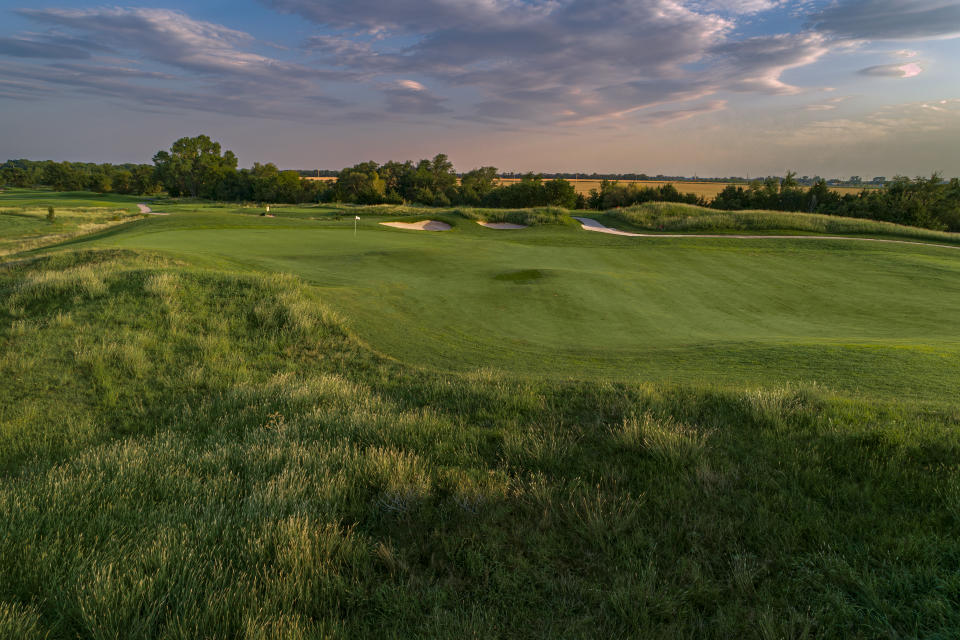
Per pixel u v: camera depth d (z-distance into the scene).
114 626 2.81
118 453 5.45
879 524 3.76
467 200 116.25
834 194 81.50
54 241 35.19
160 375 9.02
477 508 4.13
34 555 3.42
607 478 4.62
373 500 4.35
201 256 19.05
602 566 3.43
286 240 29.16
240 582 3.11
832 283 21.69
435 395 7.60
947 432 5.25
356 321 13.24
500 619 3.00
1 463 5.62
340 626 2.90
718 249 31.23
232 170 122.50
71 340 10.09
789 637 2.76
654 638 2.79
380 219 44.34
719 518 3.90
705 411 6.38
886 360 9.75
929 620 2.86
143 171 138.00
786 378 8.84
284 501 4.16
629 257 28.28
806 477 4.46
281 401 7.54
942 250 30.67
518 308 16.00
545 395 7.23
